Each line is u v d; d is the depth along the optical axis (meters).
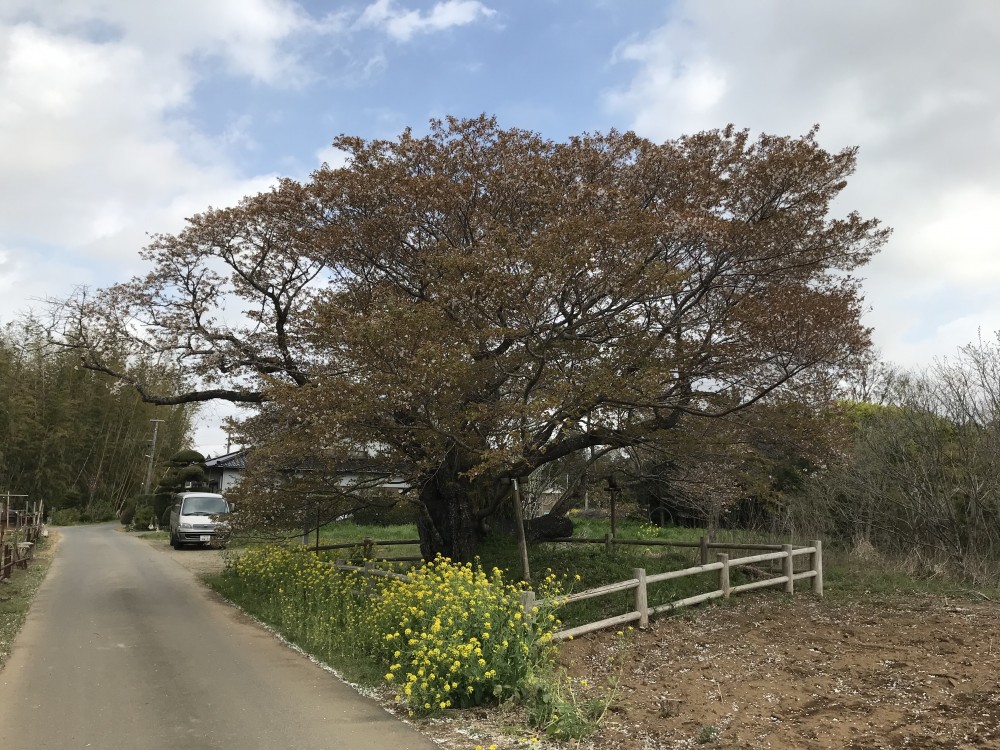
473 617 6.20
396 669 6.44
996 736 4.96
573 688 6.14
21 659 7.44
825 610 10.09
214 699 6.05
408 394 8.41
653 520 24.66
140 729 5.27
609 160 11.55
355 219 11.27
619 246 8.53
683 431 10.98
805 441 10.32
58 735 5.14
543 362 9.17
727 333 9.77
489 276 8.30
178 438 57.50
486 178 10.61
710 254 10.63
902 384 16.45
